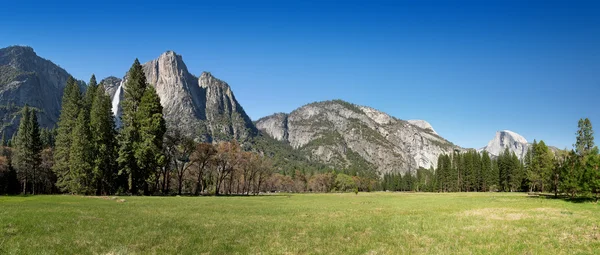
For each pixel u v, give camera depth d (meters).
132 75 69.62
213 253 15.86
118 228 21.23
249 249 16.88
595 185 51.88
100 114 65.06
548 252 16.41
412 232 22.36
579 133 66.56
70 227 20.81
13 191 83.94
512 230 22.98
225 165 89.62
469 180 161.88
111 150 65.62
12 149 98.75
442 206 47.28
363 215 33.94
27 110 87.56
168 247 16.52
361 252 16.62
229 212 34.81
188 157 79.75
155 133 63.25
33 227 20.16
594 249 16.98
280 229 23.44
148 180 62.06
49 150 88.12
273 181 185.12
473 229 23.53
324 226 25.02
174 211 33.38
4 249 14.97
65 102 80.81
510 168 147.00
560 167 71.19
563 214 33.28
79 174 62.75
